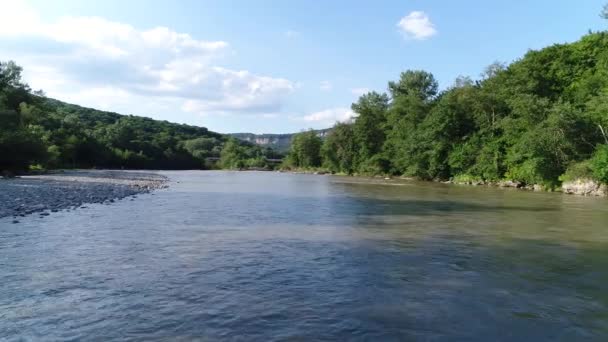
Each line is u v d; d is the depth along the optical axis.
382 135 96.94
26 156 65.38
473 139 64.38
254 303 8.54
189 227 17.83
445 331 7.29
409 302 8.76
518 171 51.75
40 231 15.84
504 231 17.75
